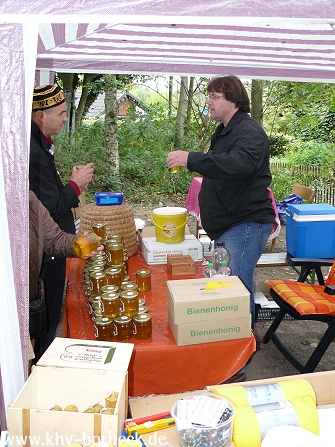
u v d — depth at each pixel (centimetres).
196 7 147
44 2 140
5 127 148
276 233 470
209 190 301
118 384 149
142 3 143
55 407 143
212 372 199
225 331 197
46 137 284
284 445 135
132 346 168
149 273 247
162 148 1083
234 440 145
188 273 267
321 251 409
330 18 158
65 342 169
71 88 1053
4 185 151
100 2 141
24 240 156
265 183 294
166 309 226
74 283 266
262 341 374
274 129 1200
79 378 150
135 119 1107
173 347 193
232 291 201
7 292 157
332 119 1183
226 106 291
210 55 350
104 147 1027
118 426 136
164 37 294
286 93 914
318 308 298
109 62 386
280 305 330
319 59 342
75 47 336
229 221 297
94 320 205
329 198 882
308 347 369
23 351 164
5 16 139
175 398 176
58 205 269
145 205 917
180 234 294
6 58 144
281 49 316
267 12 153
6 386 163
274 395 158
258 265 399
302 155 1063
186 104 1077
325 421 155
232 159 257
